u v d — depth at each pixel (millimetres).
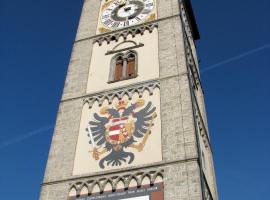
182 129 30984
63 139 33906
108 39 42625
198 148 30062
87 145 33000
